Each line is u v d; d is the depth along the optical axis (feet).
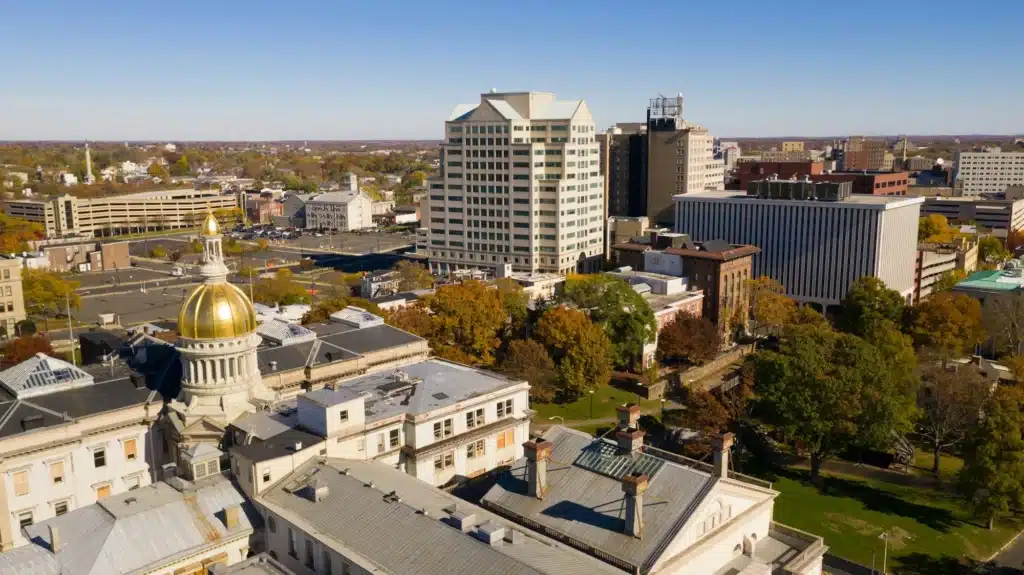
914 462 451.12
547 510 248.73
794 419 404.57
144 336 444.55
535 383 517.14
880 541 359.46
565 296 613.11
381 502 250.57
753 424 472.44
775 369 414.21
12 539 301.02
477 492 289.12
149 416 337.11
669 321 649.20
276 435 294.66
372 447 309.83
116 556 232.94
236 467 276.00
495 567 211.20
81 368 364.99
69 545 236.02
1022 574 337.93
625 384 575.38
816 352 418.72
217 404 336.29
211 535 251.39
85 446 320.29
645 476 228.63
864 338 547.90
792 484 415.64
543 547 224.12
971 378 451.53
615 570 213.66
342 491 260.62
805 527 369.50
